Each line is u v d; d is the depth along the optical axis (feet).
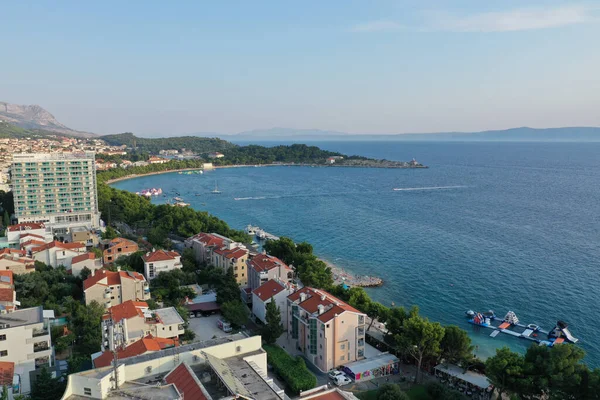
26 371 273.33
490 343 385.50
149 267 466.70
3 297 333.01
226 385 186.19
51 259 483.51
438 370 310.65
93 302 367.25
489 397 282.77
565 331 391.65
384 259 620.08
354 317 322.55
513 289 504.43
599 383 229.66
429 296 488.44
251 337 230.89
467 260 609.83
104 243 567.18
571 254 630.74
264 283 413.80
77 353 308.40
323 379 304.50
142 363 200.75
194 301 423.64
